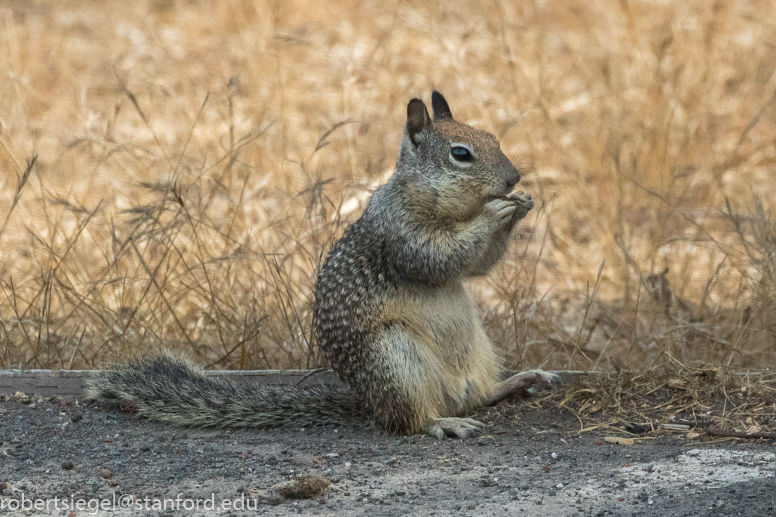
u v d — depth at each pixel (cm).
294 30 2430
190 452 849
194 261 1306
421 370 893
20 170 1673
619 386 976
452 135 914
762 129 1906
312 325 1041
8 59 2175
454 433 888
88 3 2883
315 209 1217
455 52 2072
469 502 710
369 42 2367
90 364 1091
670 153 1739
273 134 1820
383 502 715
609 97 1961
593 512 681
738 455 806
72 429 911
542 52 2175
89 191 1605
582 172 1689
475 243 898
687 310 1233
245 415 934
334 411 945
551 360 1132
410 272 904
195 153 1727
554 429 907
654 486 733
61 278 1253
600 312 1253
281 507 709
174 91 2088
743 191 1652
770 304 1165
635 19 2308
